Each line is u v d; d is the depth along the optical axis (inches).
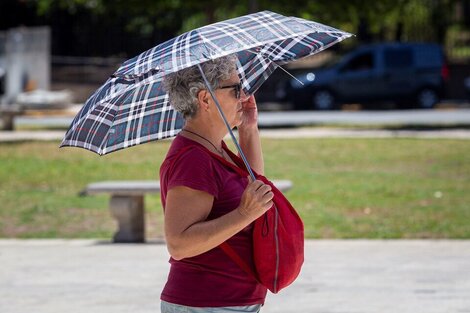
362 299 844.0
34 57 3801.7
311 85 3865.7
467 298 842.8
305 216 1328.7
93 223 1322.6
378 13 3287.4
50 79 4303.6
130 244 1166.3
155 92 462.6
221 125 429.7
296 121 3034.0
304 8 3110.2
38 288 908.0
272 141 2240.4
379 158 1952.5
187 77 422.6
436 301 832.9
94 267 1009.5
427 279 924.6
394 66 3831.2
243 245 421.4
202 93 422.9
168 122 469.7
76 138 450.3
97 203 1471.5
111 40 4665.4
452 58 4517.7
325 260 1030.4
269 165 1849.2
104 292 885.8
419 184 1615.4
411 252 1074.7
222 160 421.7
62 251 1115.3
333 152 2042.3
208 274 417.4
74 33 4697.3
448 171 1774.1
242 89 441.1
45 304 840.3
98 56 4675.2
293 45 481.7
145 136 468.8
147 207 1434.5
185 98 424.5
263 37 411.5
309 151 2055.9
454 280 917.8
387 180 1662.2
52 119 3284.9
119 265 1019.3
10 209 1419.8
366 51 3868.1
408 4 4047.7
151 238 1222.9
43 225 1306.6
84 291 891.4
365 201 1450.5
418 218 1302.9
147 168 1834.4
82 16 4653.1
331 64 4040.4
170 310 421.4
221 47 400.8
